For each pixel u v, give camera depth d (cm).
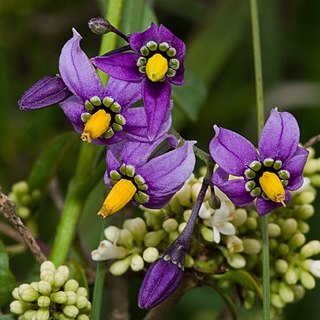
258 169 21
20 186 26
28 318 22
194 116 27
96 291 23
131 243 23
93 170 25
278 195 21
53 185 27
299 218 25
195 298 32
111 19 24
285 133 21
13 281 24
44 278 22
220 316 26
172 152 21
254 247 24
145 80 21
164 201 21
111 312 25
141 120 21
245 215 23
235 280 24
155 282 21
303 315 30
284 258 24
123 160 21
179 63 21
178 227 23
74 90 21
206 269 23
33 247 23
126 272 25
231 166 21
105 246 23
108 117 21
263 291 23
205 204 23
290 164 21
